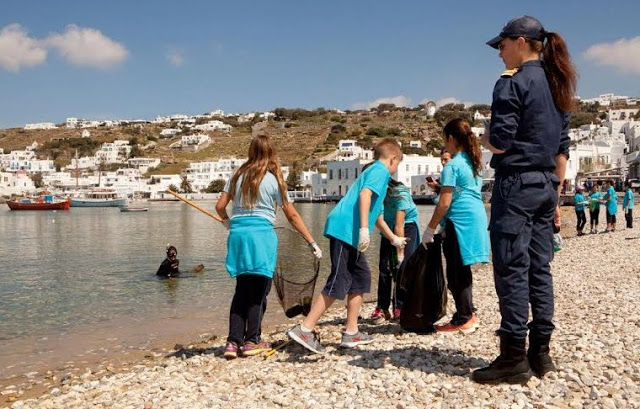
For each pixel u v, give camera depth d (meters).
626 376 4.54
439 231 6.52
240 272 6.05
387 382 4.77
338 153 154.62
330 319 8.34
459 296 6.61
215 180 153.25
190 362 6.16
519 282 4.48
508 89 4.34
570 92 4.45
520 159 4.39
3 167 194.75
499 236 4.50
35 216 70.94
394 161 5.83
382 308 7.71
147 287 13.52
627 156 83.50
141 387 5.36
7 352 7.70
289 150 180.75
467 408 4.10
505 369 4.54
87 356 7.42
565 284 10.30
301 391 4.74
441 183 6.03
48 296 12.66
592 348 5.35
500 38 4.59
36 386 6.18
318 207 93.19
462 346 5.91
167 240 29.70
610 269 12.09
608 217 23.52
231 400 4.66
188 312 10.35
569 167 84.94
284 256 8.00
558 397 4.19
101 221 55.53
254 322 6.26
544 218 4.58
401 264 7.16
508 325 4.50
